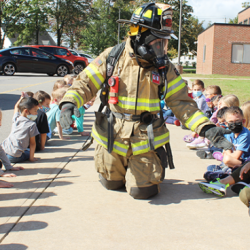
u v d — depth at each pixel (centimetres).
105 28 4691
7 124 623
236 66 2558
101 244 212
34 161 397
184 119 273
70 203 274
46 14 4741
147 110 271
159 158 283
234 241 217
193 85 586
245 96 1002
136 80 268
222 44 2534
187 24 4816
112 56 276
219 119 381
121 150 277
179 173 360
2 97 959
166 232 228
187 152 450
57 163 389
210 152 420
